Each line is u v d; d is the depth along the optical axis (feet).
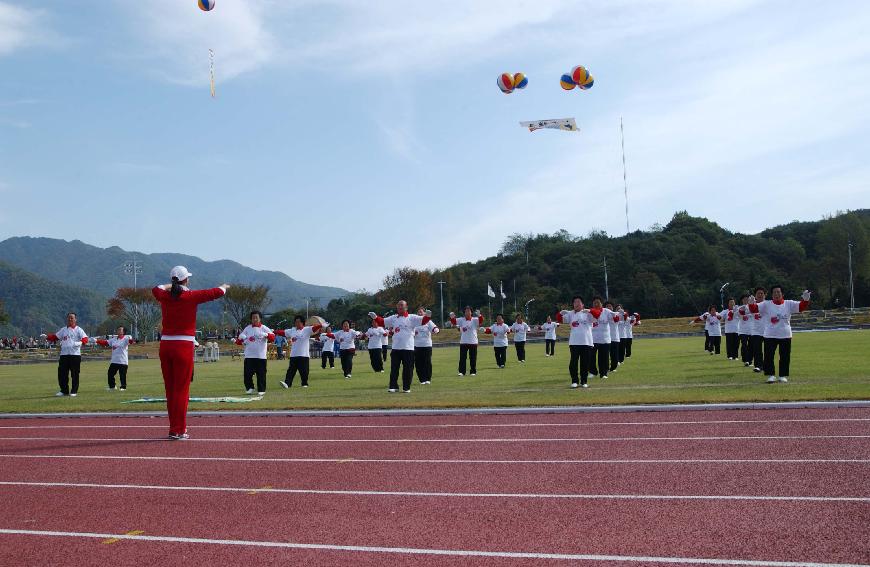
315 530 19.06
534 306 293.23
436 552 16.87
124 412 47.24
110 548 18.22
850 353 76.84
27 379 97.71
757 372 59.57
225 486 24.75
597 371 62.54
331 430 36.96
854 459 24.63
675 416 35.70
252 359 60.08
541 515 19.52
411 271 296.10
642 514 19.21
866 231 277.23
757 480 22.27
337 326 299.99
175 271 36.22
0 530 20.16
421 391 55.83
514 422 36.37
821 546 16.20
